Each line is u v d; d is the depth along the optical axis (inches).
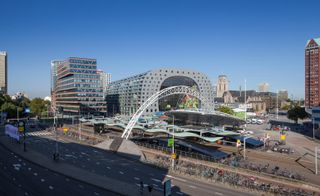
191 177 2167.8
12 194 1732.3
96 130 5315.0
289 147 3907.5
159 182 2022.6
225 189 1878.7
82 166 2471.7
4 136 4586.6
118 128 5713.6
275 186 1900.8
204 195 1743.4
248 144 3814.0
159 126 4648.1
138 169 2396.7
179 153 3068.4
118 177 2126.0
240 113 7401.6
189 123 5807.1
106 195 1731.1
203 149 3164.4
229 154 3083.2
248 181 1975.9
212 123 5191.9
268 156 3139.8
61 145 3698.3
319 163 2834.6
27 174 2214.6
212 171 2267.5
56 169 2337.6
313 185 1951.3
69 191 1801.2
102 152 3189.0
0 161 2694.4
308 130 6176.2
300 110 7263.8
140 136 4411.9
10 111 7101.4
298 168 2598.4
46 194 1738.4
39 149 3361.2
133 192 1764.3
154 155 3026.6
